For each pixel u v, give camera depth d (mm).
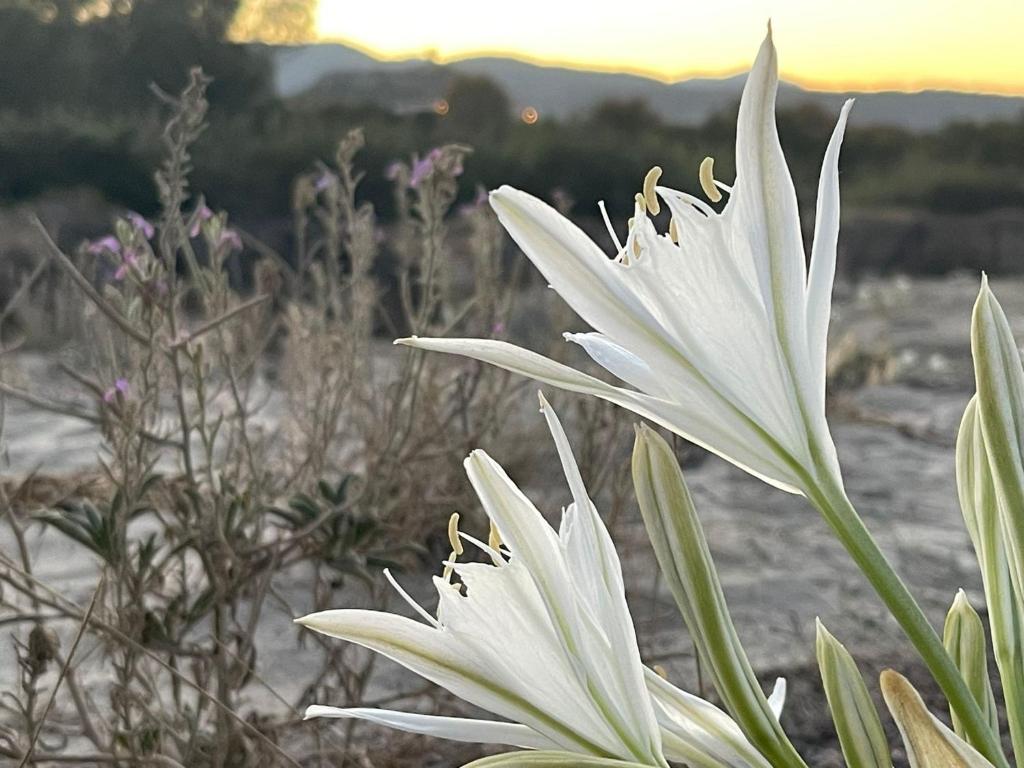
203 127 647
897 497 1368
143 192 4223
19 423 1444
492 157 5227
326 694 654
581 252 256
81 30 4594
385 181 4438
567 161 5258
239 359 917
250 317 926
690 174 5340
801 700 764
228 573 639
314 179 1121
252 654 627
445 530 979
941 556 1123
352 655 763
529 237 258
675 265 252
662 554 272
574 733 267
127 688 553
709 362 256
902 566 1086
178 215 647
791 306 252
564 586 264
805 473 257
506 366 257
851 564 1084
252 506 644
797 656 839
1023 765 287
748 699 271
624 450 992
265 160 4430
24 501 804
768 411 257
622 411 877
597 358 265
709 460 1529
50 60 4535
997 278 5141
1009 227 5637
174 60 4652
